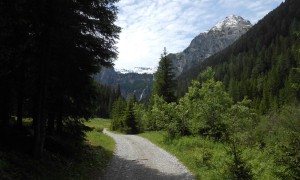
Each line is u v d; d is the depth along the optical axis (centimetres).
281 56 11631
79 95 1772
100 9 1552
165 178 1627
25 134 1575
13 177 1026
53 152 1583
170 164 2033
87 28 1527
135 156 2388
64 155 1642
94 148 2442
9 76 1387
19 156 1231
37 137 1332
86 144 2481
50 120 1805
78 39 1498
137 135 4803
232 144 1227
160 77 4512
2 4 1065
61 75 1608
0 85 1422
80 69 1697
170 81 4512
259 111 8419
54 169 1330
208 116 2734
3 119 1470
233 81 12256
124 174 1705
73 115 1864
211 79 2916
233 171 1158
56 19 1246
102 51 1653
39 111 1345
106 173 1692
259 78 11750
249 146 2261
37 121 1340
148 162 2109
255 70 13288
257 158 1716
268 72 12038
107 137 3891
